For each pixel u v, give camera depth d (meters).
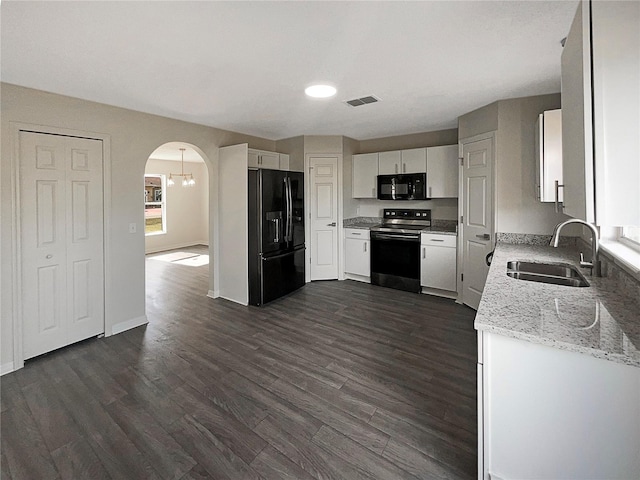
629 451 1.09
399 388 2.25
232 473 1.57
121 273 3.27
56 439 1.79
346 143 5.05
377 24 1.77
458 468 1.58
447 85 2.74
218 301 4.20
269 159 4.71
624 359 1.01
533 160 3.12
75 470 1.59
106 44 1.95
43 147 2.71
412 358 2.66
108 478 1.55
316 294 4.43
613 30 1.02
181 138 3.81
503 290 1.69
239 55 2.12
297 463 1.62
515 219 3.25
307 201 4.96
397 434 1.81
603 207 1.05
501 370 1.24
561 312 1.36
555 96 2.99
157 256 7.57
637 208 1.02
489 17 1.72
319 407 2.05
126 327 3.32
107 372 2.49
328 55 2.14
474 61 2.26
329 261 5.12
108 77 2.44
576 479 1.16
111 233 3.17
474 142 3.56
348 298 4.25
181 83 2.59
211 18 1.69
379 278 4.78
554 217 3.09
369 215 5.42
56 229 2.81
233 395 2.18
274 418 1.95
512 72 2.47
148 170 8.09
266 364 2.59
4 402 2.13
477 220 3.63
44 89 2.66
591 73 1.04
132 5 1.57
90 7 1.58
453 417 1.95
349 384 2.30
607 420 1.11
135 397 2.17
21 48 1.98
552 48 2.08
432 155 4.46
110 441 1.78
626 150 1.02
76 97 2.88
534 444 1.21
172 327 3.36
